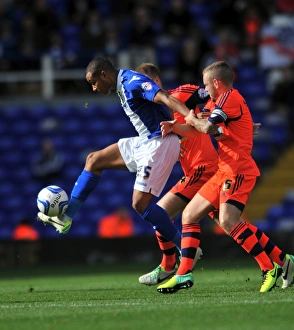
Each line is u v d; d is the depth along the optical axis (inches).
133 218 2743.6
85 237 2405.3
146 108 1072.2
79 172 2876.5
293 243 2331.4
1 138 2997.0
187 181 1173.1
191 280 1055.0
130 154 1115.9
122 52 2822.3
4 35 2974.9
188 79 2878.9
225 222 1029.8
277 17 2923.2
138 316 804.6
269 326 711.7
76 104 3036.4
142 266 2188.7
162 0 3201.3
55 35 2974.9
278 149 2861.7
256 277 1497.3
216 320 761.0
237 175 1030.4
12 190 2861.7
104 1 3211.1
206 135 1170.6
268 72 3024.1
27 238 2488.9
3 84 3068.4
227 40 2920.8
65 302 1005.8
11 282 1652.3
